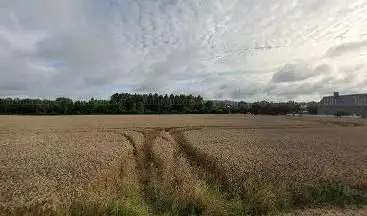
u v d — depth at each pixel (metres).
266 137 43.56
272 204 13.88
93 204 12.10
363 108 144.88
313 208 14.22
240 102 188.62
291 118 111.06
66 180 16.38
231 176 17.78
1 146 32.16
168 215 12.62
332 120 98.69
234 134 48.22
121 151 26.89
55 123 78.12
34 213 11.72
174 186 16.31
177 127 63.81
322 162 23.02
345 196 15.39
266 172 18.86
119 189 15.74
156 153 27.02
